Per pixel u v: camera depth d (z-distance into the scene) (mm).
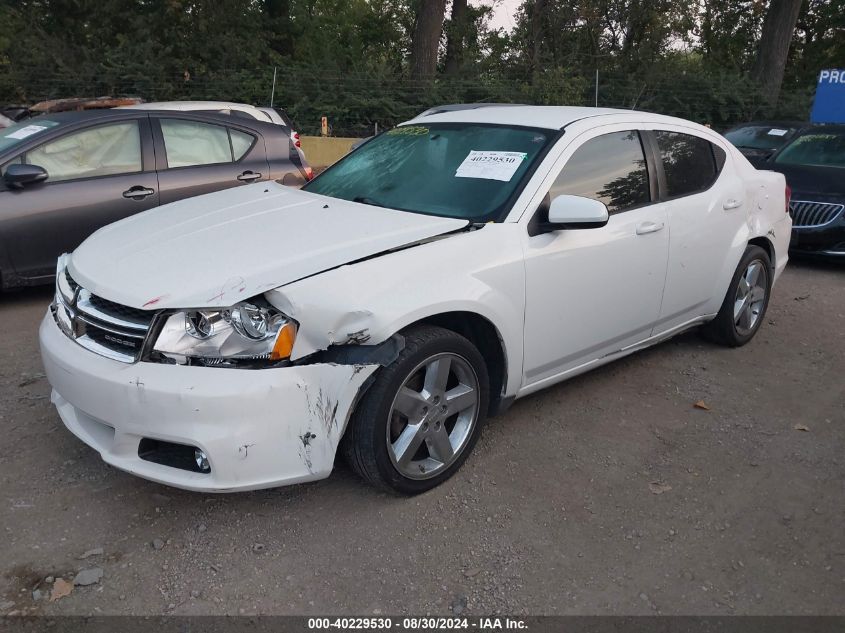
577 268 3789
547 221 3664
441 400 3297
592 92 19156
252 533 3084
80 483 3396
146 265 3104
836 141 8828
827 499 3463
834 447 3951
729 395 4566
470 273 3316
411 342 3111
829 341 5629
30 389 4336
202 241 3301
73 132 6184
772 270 5438
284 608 2684
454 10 25891
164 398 2748
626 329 4270
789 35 22266
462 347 3301
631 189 4223
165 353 2818
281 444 2834
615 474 3619
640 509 3340
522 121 4160
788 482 3598
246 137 7180
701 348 5355
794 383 4785
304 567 2893
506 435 3957
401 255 3170
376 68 18000
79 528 3082
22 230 5824
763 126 10656
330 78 17125
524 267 3525
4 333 5352
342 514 3223
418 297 3096
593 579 2883
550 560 2982
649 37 27047
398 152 4367
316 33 28766
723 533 3189
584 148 3994
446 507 3295
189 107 9852
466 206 3730
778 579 2914
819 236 7820
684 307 4691
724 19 31938
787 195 5598
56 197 5973
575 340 3938
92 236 3732
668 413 4289
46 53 17859
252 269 2955
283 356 2840
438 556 2980
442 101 17328
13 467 3504
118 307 2979
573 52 24438
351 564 2916
